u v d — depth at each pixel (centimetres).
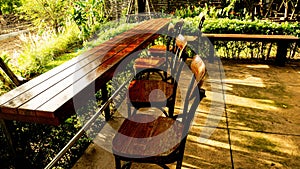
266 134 265
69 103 134
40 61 502
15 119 131
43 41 664
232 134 266
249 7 945
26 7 1095
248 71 467
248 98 354
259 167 217
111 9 954
